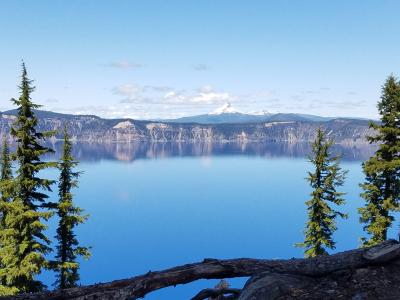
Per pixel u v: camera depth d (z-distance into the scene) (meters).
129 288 8.49
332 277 8.70
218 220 135.38
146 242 103.12
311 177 27.80
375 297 7.65
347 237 88.31
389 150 24.17
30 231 20.66
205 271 9.16
